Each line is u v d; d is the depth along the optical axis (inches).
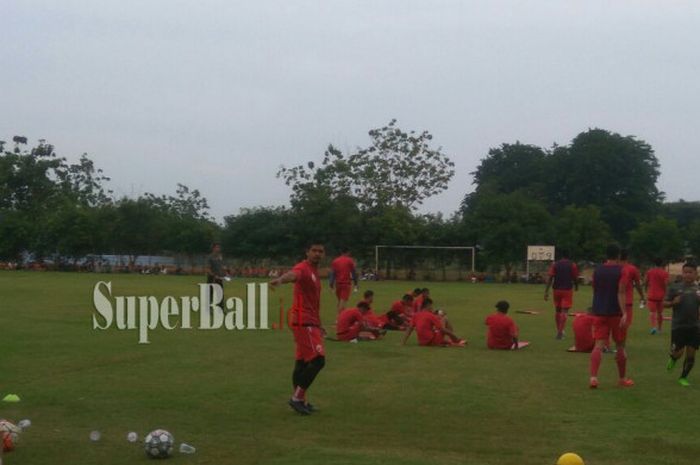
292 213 2637.8
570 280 718.5
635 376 498.6
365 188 2704.2
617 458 302.8
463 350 625.0
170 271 2600.9
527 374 500.1
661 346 678.5
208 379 473.7
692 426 356.2
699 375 503.8
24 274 2234.3
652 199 3230.8
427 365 536.7
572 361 563.5
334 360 560.1
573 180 3235.7
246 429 347.6
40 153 3341.5
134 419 365.7
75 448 313.9
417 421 364.2
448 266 2490.2
